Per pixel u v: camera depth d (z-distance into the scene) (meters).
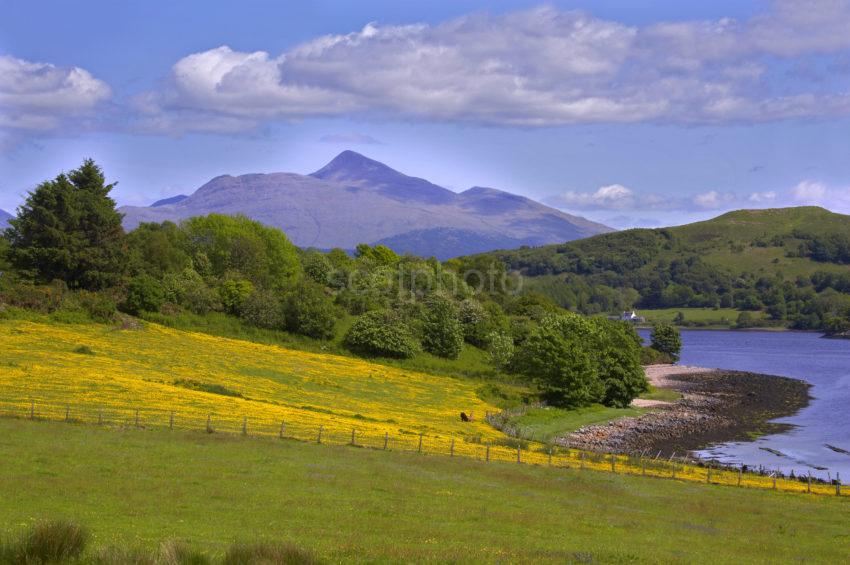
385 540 28.91
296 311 130.12
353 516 33.94
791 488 57.38
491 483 46.50
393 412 85.25
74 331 105.19
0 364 77.75
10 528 25.58
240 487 38.31
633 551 30.42
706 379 159.25
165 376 83.69
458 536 30.94
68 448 44.50
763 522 42.06
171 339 111.31
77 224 121.56
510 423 90.75
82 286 122.12
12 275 115.69
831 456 82.19
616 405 116.06
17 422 52.22
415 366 125.38
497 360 130.62
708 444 89.88
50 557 20.30
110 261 122.94
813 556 33.53
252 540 27.08
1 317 105.06
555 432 91.50
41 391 65.94
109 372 80.38
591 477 53.19
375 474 45.31
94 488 35.22
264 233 164.62
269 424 62.16
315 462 47.31
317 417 70.69
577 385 110.56
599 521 37.94
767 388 145.62
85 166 127.25
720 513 43.75
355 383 102.25
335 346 128.12
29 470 37.88
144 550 21.11
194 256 151.62
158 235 144.00
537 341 113.50
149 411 61.78
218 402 71.00
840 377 166.12
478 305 150.75
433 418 85.12
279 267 162.25
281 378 96.44
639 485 51.88
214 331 122.50
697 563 28.59
